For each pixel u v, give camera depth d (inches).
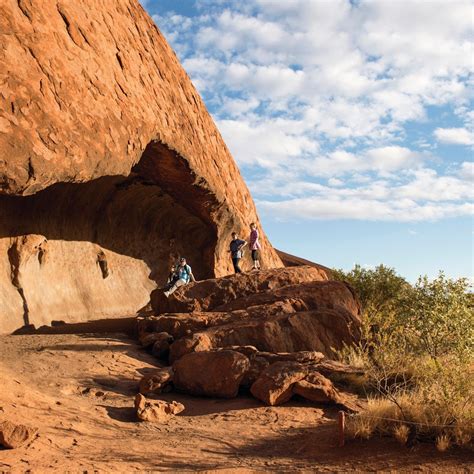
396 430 258.7
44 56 528.7
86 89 578.2
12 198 633.0
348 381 391.2
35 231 674.2
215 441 274.7
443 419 265.7
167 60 916.6
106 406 329.4
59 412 295.3
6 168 442.9
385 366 385.4
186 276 625.6
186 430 296.7
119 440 268.1
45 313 657.0
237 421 318.0
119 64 692.7
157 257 987.9
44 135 486.9
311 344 464.4
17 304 612.4
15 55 491.8
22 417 271.9
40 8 556.4
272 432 292.8
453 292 480.4
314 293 533.6
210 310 561.6
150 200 919.7
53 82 525.7
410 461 233.9
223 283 578.9
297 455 251.9
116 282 868.6
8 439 234.8
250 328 460.1
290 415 327.0
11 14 509.4
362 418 278.7
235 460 243.8
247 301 543.2
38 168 469.7
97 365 409.7
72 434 266.4
